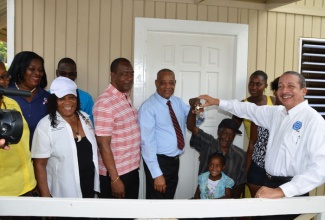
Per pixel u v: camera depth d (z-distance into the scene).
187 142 3.67
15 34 3.22
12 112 1.41
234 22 3.59
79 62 3.35
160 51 3.54
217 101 2.66
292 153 2.00
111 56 3.39
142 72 3.44
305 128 1.95
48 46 3.29
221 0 3.52
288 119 2.10
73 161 2.03
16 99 2.19
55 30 3.29
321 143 1.83
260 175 2.78
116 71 2.41
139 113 2.67
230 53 3.70
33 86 2.22
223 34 3.60
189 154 3.69
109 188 2.48
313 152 1.84
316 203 1.55
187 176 3.70
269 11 3.68
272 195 1.61
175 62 3.59
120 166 2.45
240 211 1.46
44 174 2.00
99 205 1.37
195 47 3.62
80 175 2.08
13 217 1.92
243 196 3.27
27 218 2.00
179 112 2.85
